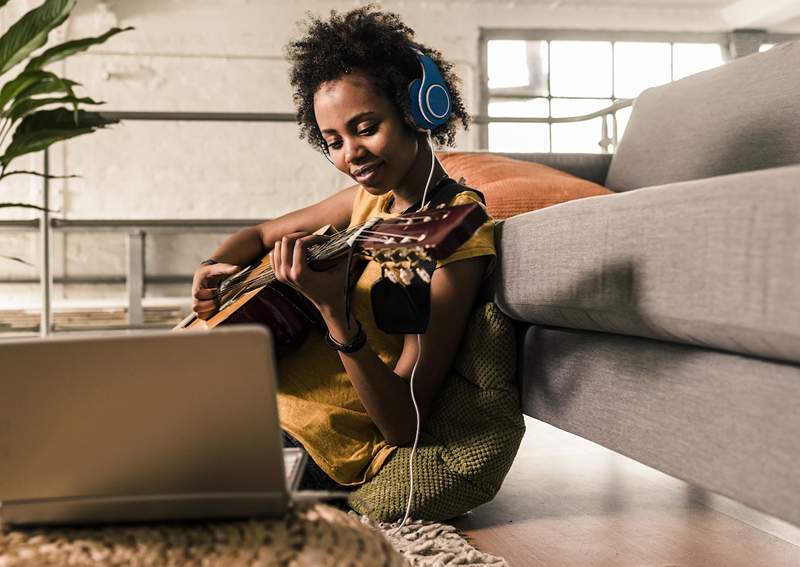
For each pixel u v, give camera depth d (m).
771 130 1.27
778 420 0.63
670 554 1.00
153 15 5.72
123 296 5.83
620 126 6.27
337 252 0.87
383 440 1.15
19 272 5.67
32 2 5.40
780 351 0.62
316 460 1.12
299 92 1.19
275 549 0.53
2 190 5.59
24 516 0.57
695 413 0.74
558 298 0.94
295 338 1.14
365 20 1.06
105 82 5.71
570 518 1.19
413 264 0.67
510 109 6.21
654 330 0.78
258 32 5.84
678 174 1.48
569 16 6.21
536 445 1.85
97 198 5.70
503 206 1.52
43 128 1.34
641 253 0.78
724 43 6.38
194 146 5.80
